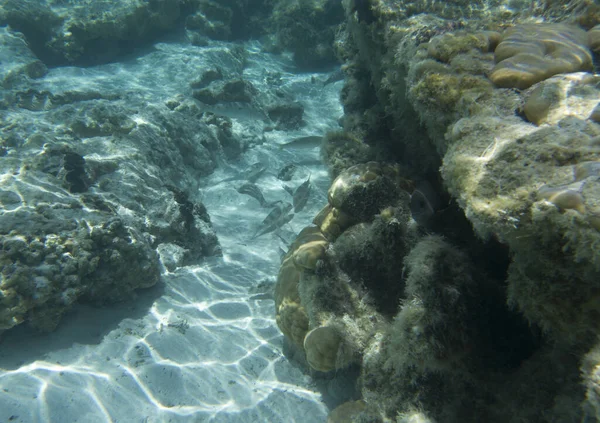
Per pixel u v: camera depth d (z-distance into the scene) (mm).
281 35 3729
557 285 493
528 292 538
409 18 1117
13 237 1137
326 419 1066
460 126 662
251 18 4098
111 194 1522
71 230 1235
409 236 1003
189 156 2234
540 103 600
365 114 1546
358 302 1030
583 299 476
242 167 2432
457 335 765
